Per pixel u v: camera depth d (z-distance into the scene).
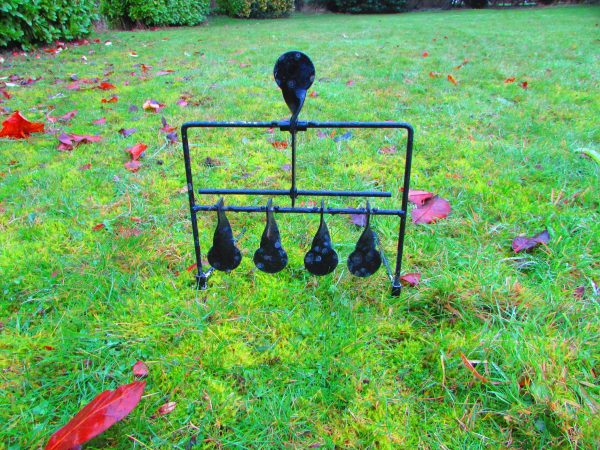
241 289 1.50
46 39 5.58
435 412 1.11
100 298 1.45
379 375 1.20
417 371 1.21
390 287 1.49
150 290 1.48
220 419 1.08
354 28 8.10
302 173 2.29
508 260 1.62
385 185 2.16
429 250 1.69
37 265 1.58
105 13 7.98
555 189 2.07
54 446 0.91
